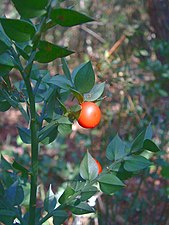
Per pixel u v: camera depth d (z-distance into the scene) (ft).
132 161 0.67
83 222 1.28
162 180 1.70
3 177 0.78
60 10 0.51
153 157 1.40
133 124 1.75
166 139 1.67
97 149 1.79
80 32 3.38
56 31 3.50
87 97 0.66
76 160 1.92
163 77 1.84
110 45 2.81
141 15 2.84
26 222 0.73
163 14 1.96
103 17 3.12
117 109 1.91
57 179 1.65
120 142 0.69
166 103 1.82
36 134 0.65
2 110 0.71
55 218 0.70
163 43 1.86
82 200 0.67
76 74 0.63
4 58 0.59
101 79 1.60
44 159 1.64
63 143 2.02
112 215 1.44
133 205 1.42
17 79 2.30
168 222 1.52
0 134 2.73
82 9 3.19
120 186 0.65
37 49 0.57
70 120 0.65
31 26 0.54
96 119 0.64
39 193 1.63
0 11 3.20
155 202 1.48
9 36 0.55
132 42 2.24
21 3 0.50
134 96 1.82
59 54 0.56
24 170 0.67
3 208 0.72
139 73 1.89
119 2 3.05
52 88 0.68
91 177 0.68
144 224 1.48
